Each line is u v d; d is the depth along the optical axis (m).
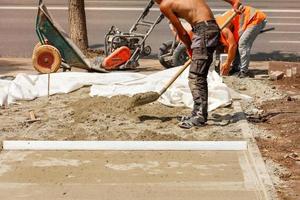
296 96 12.05
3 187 8.54
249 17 13.17
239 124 10.44
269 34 19.81
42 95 11.91
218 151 9.52
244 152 9.48
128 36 14.04
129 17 22.69
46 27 13.12
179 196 8.33
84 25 15.75
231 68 13.59
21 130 10.22
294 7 26.55
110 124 10.42
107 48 14.25
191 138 9.88
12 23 21.61
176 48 13.78
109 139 9.88
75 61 13.34
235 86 12.62
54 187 8.54
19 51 16.70
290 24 21.89
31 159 9.27
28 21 22.09
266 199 8.24
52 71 13.04
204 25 10.04
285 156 9.31
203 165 9.09
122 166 9.07
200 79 10.21
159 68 14.38
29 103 11.56
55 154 9.42
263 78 13.37
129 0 27.88
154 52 16.56
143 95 10.87
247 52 13.26
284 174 8.83
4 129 10.23
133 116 10.71
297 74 13.29
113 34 14.27
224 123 10.48
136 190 8.47
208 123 10.50
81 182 8.66
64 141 9.64
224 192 8.41
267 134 10.12
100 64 13.73
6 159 9.27
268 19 22.97
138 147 9.57
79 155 9.40
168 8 10.02
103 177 8.79
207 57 10.11
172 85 11.61
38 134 10.05
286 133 10.13
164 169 8.99
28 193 8.41
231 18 10.41
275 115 10.91
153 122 10.52
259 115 10.92
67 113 10.94
